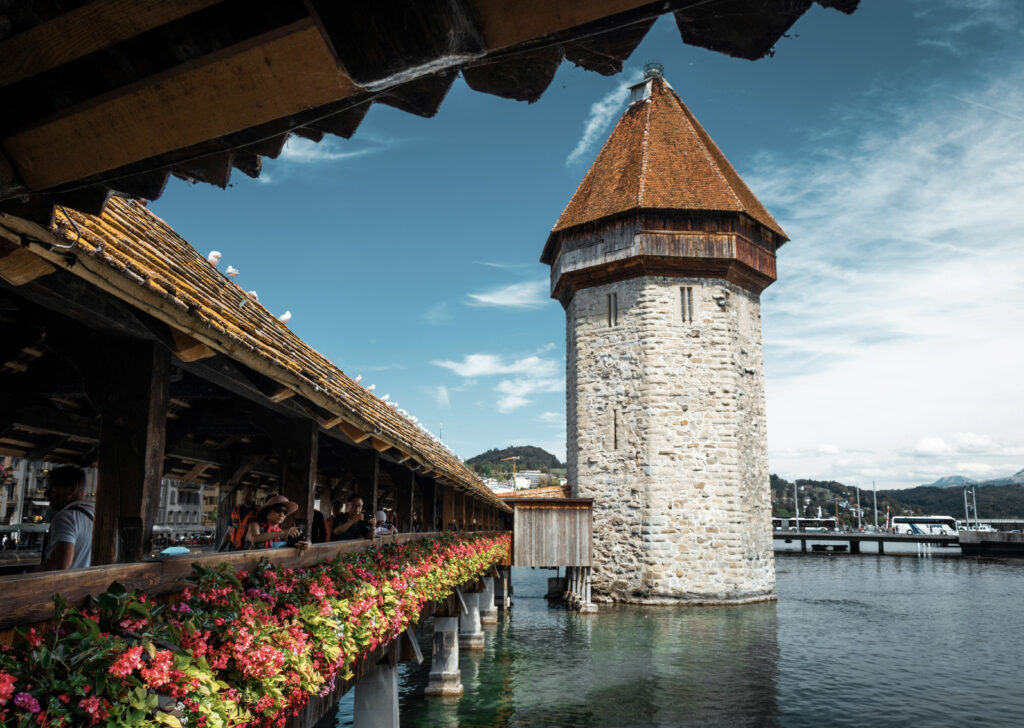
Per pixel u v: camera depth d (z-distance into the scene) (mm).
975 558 64312
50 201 2746
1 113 2385
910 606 30156
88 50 2096
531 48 1940
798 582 41719
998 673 18250
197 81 2174
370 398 11656
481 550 15445
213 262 7629
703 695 16047
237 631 3807
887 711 15070
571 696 15891
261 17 2010
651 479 27844
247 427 7797
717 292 29016
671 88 34125
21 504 41500
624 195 29516
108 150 2432
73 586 3121
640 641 21766
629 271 29234
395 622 7215
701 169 30109
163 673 2861
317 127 2568
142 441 3984
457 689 16047
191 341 4227
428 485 15391
